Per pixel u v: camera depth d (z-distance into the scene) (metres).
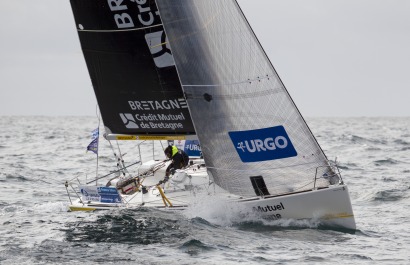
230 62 49.22
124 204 53.44
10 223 51.78
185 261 40.44
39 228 49.84
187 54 50.03
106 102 55.97
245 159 49.66
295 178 49.03
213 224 49.19
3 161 103.69
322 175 48.69
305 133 48.53
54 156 113.69
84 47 55.34
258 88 48.78
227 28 49.12
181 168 56.12
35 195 69.00
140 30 53.59
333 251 43.28
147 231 47.06
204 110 50.06
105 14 54.12
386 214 57.28
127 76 54.78
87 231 47.56
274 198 49.00
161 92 54.06
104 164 100.44
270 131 48.84
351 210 48.53
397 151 120.62
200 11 49.47
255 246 43.91
